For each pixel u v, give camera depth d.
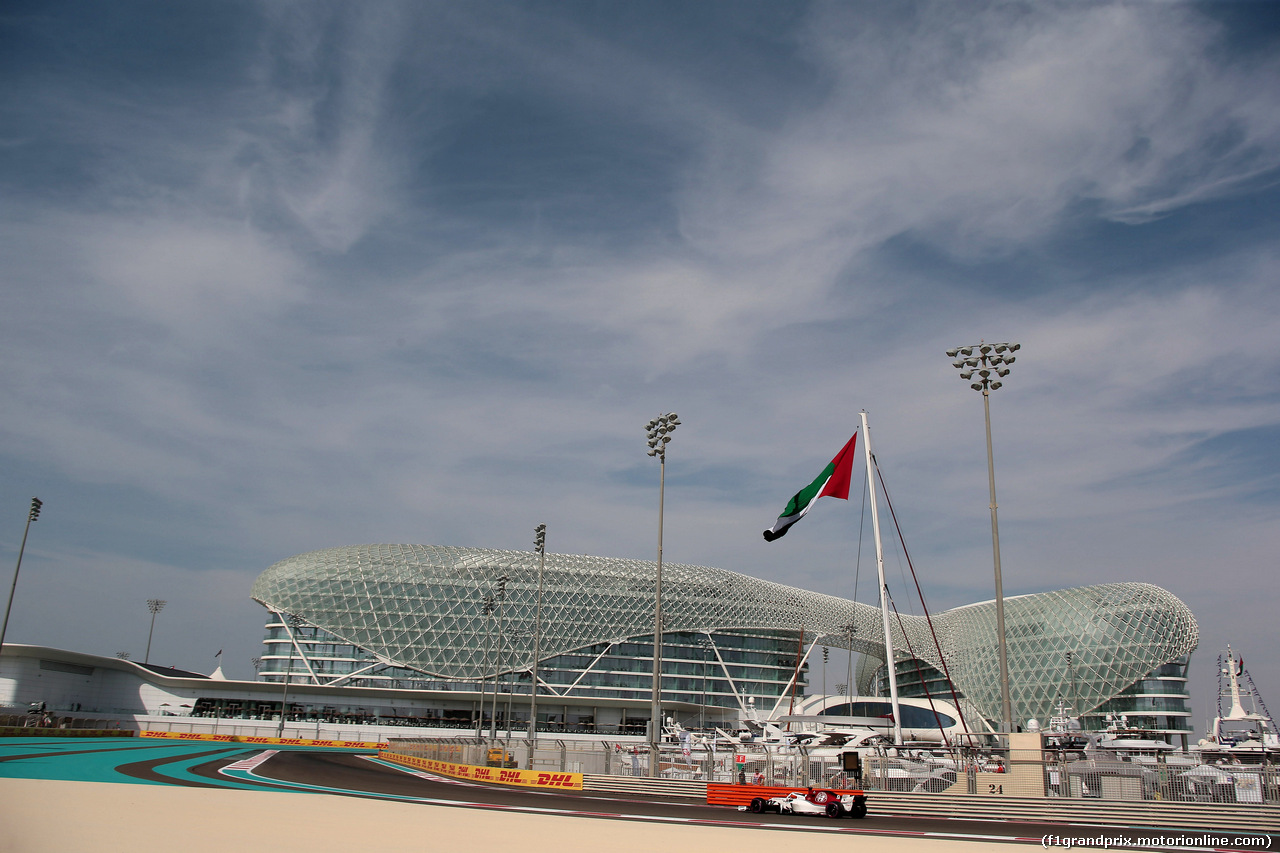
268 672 112.12
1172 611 117.75
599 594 123.62
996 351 34.50
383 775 43.72
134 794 24.83
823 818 28.17
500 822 21.91
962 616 138.25
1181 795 29.14
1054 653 119.25
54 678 97.00
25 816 17.95
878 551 50.16
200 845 14.73
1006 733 31.23
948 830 24.17
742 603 131.12
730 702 128.00
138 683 108.19
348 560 117.50
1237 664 81.06
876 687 162.75
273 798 26.06
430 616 115.19
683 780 35.53
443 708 114.50
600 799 33.12
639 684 123.69
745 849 17.67
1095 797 30.19
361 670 112.69
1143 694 115.12
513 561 123.38
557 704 119.94
